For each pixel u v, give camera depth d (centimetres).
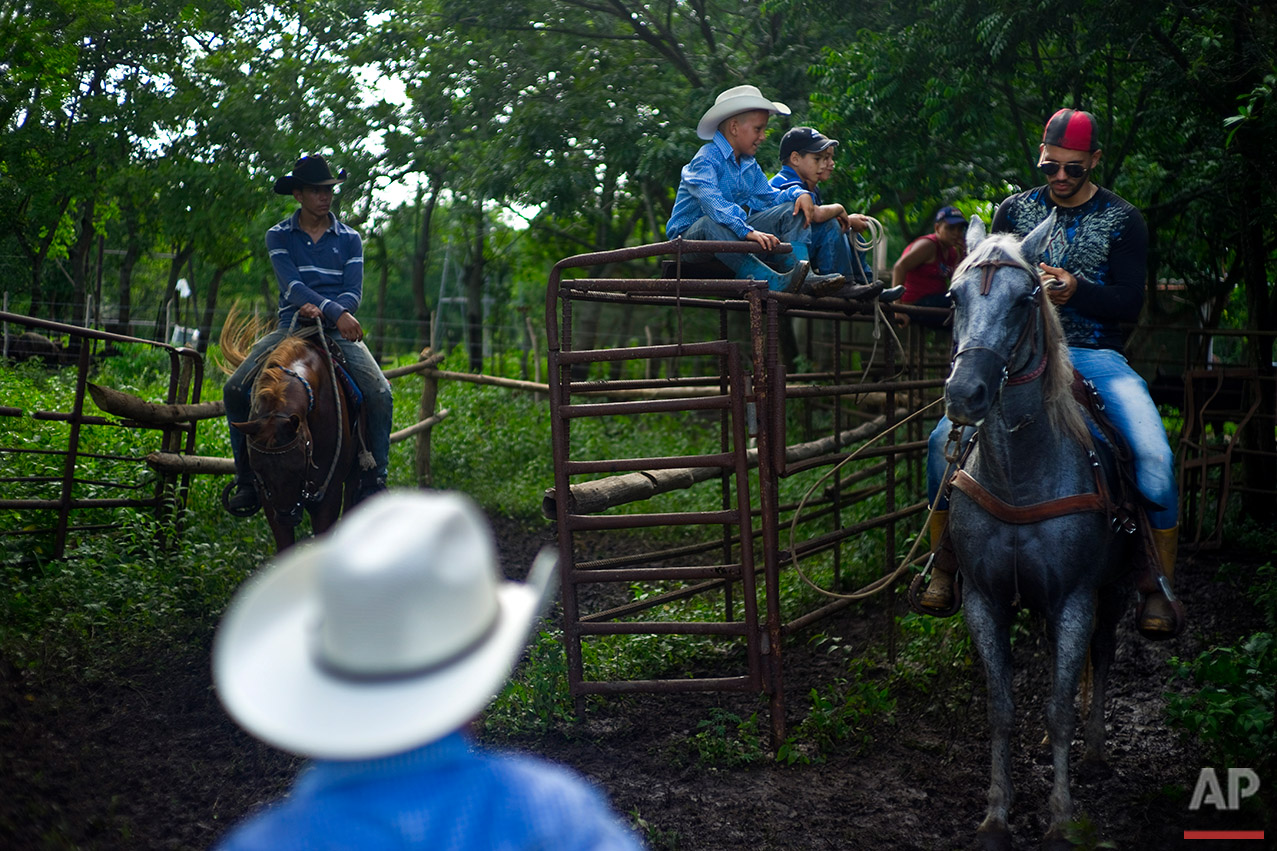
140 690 506
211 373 1381
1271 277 1078
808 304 515
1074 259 470
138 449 836
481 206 1888
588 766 468
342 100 1588
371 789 143
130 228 2344
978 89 855
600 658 577
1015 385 381
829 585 720
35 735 438
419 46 1473
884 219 1805
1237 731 431
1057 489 391
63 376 1257
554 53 1412
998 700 399
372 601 137
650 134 1261
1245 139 789
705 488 1000
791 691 567
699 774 461
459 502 150
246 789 422
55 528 643
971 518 403
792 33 1255
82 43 1909
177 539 682
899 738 505
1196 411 881
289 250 607
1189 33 817
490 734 493
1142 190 975
